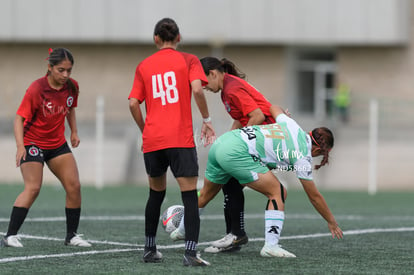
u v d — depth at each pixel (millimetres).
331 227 18516
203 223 27859
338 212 34688
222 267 16562
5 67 82312
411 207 38469
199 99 16672
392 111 74500
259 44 78500
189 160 16594
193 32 75562
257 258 18219
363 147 62719
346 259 18250
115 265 16719
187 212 16672
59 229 24625
